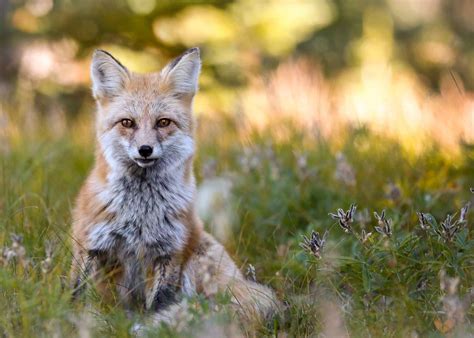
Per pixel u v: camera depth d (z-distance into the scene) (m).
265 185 12.48
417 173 12.48
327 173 13.20
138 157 9.33
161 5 23.70
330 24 32.19
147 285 9.62
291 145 14.56
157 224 9.54
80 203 9.83
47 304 7.66
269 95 18.09
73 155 15.21
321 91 19.41
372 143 14.49
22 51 25.00
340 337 7.70
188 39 24.06
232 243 11.02
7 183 11.83
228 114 19.75
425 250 8.85
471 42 35.47
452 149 13.02
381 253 8.52
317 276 8.95
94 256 9.45
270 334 8.43
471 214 10.65
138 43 24.00
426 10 38.75
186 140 9.94
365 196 12.00
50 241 9.46
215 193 11.96
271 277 10.11
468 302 8.08
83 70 24.36
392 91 21.03
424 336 7.77
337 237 10.93
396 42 35.75
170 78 10.02
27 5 25.39
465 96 14.91
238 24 25.02
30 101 20.91
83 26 24.17
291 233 11.34
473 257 8.49
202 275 8.87
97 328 8.03
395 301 8.12
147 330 8.00
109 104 9.88
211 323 7.61
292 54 26.81
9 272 8.09
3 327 7.67
